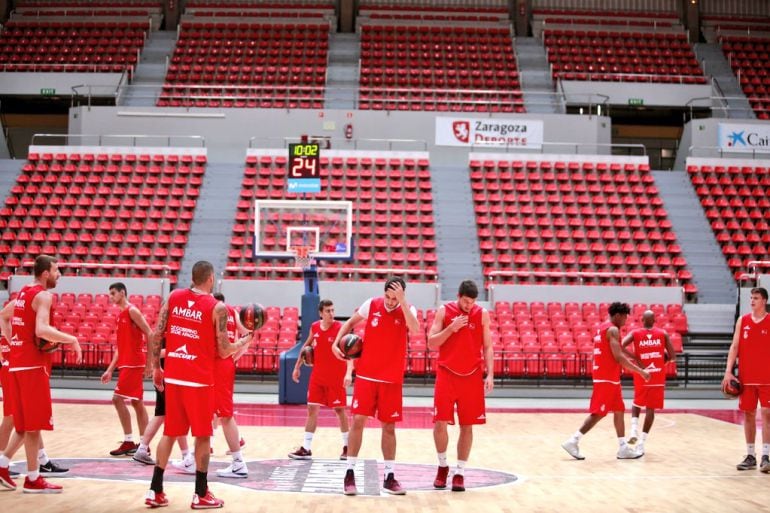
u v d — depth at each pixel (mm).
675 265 22453
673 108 30766
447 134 27281
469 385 7012
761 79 32031
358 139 27172
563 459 9016
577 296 20594
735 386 8406
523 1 35062
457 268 22234
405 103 30078
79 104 31109
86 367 17609
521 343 18594
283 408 14250
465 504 6332
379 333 6844
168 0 34625
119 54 32031
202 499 5973
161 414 8031
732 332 20141
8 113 32125
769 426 8203
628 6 35656
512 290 20578
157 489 6016
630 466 8516
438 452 7047
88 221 23266
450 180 25406
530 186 25016
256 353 17578
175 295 6195
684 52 33281
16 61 31500
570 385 17453
